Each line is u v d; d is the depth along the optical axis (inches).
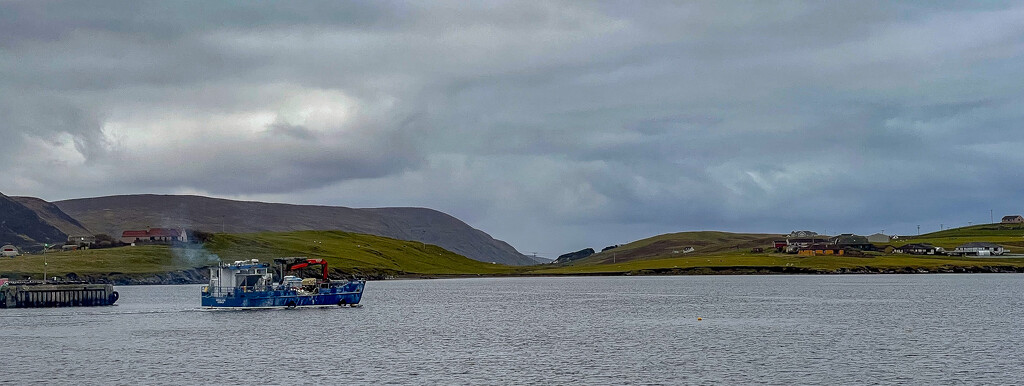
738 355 3641.7
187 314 5816.9
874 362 3412.9
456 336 4446.4
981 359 3474.4
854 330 4626.0
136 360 3533.5
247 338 4318.4
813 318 5438.0
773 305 6801.2
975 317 5413.4
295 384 2984.7
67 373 3225.9
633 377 3110.2
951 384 2925.7
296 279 6845.5
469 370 3275.1
